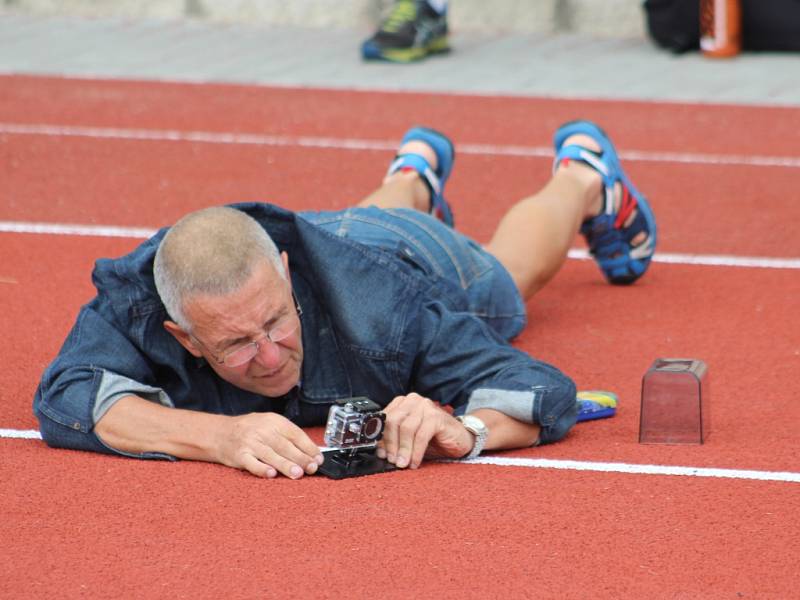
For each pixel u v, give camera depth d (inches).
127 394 575.2
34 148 1251.2
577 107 1422.2
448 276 655.1
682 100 1444.4
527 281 735.1
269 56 1694.1
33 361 719.1
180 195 1098.1
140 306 566.6
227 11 1897.1
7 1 1930.4
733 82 1519.4
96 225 1010.7
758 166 1181.1
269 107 1430.9
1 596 462.9
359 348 575.8
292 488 542.3
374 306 573.6
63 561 486.9
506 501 530.9
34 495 539.5
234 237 528.1
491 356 579.5
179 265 525.3
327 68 1626.5
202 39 1786.4
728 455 579.5
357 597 459.2
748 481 550.6
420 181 820.0
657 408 596.1
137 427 569.0
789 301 824.3
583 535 502.0
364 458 563.8
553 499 533.0
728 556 486.0
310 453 550.0
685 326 776.9
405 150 828.6
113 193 1101.7
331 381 591.8
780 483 548.7
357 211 669.9
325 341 589.0
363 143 1280.8
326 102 1455.5
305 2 1878.7
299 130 1331.2
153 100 1457.9
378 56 1658.5
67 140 1284.4
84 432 571.8
